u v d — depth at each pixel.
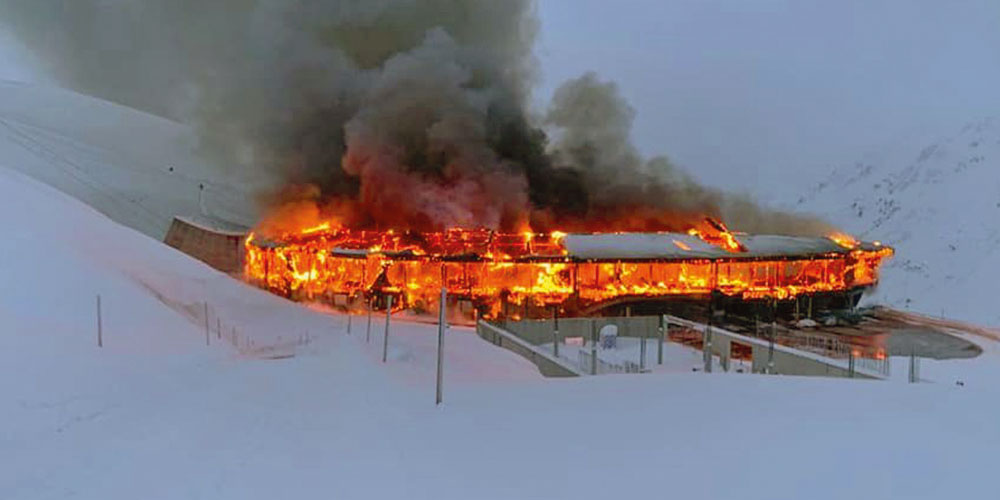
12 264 17.77
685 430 8.34
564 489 6.41
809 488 5.84
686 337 30.12
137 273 25.86
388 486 6.66
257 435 8.82
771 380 11.93
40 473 7.08
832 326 34.06
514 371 21.05
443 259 34.94
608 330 28.11
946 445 6.86
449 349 23.64
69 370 12.59
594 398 11.22
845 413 8.64
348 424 9.57
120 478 6.91
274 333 23.86
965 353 27.64
